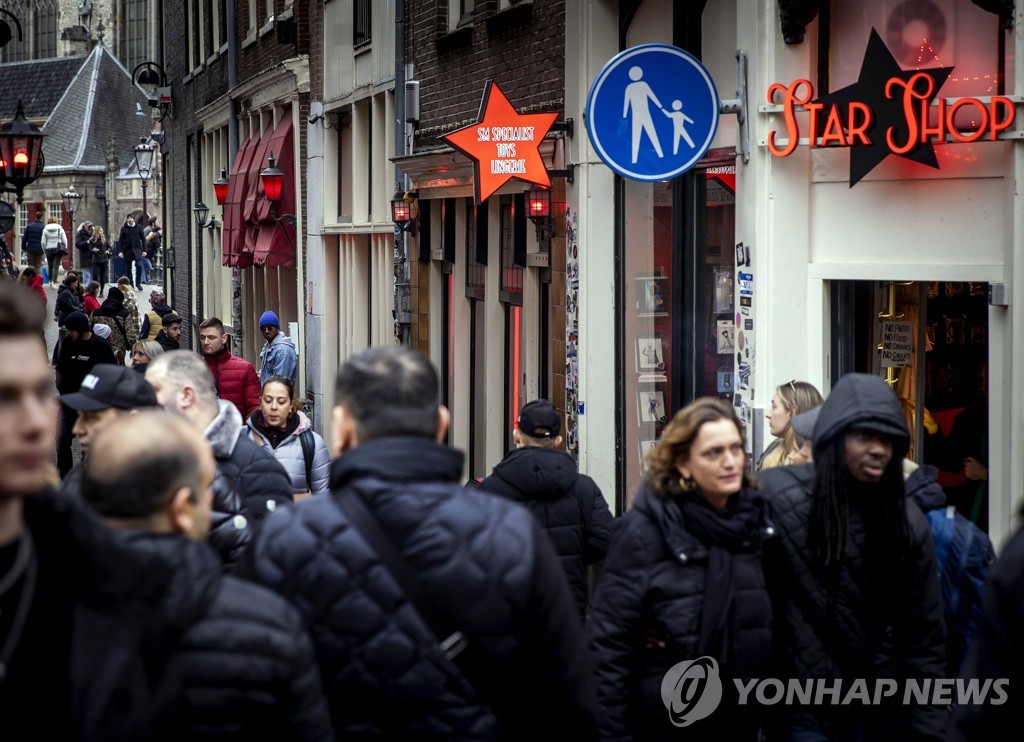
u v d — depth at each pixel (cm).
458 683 419
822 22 1051
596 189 1404
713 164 1204
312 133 2697
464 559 419
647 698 570
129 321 3606
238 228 3150
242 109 3441
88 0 10681
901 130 977
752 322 1075
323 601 418
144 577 345
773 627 601
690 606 566
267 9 3184
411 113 1958
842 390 583
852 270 1031
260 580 424
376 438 435
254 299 3494
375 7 2259
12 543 323
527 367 1669
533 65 1546
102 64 9912
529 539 430
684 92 1102
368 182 2430
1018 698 399
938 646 589
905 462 671
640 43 1359
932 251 983
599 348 1405
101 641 335
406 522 420
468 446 1955
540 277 1644
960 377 1027
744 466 594
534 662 434
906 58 995
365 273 2538
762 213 1067
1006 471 926
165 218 5131
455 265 1964
